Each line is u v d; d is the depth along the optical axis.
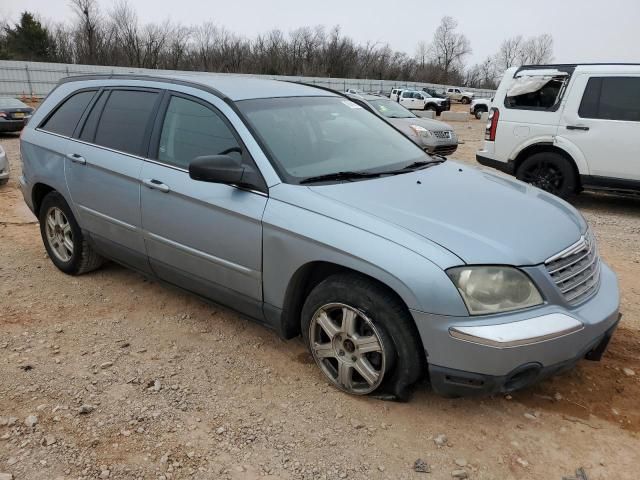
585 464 2.66
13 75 38.34
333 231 2.90
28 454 2.69
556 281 2.74
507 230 2.85
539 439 2.82
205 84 3.81
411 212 2.94
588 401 3.13
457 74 95.69
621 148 7.45
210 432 2.87
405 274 2.64
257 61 67.69
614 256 5.78
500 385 2.66
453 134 12.94
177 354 3.61
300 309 3.34
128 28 61.84
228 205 3.30
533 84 8.20
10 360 3.52
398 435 2.84
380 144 4.00
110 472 2.58
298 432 2.87
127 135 4.07
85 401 3.10
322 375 3.36
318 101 4.10
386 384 2.99
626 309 4.36
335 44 73.06
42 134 4.84
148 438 2.82
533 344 2.58
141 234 3.94
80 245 4.68
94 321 4.07
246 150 3.36
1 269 5.08
